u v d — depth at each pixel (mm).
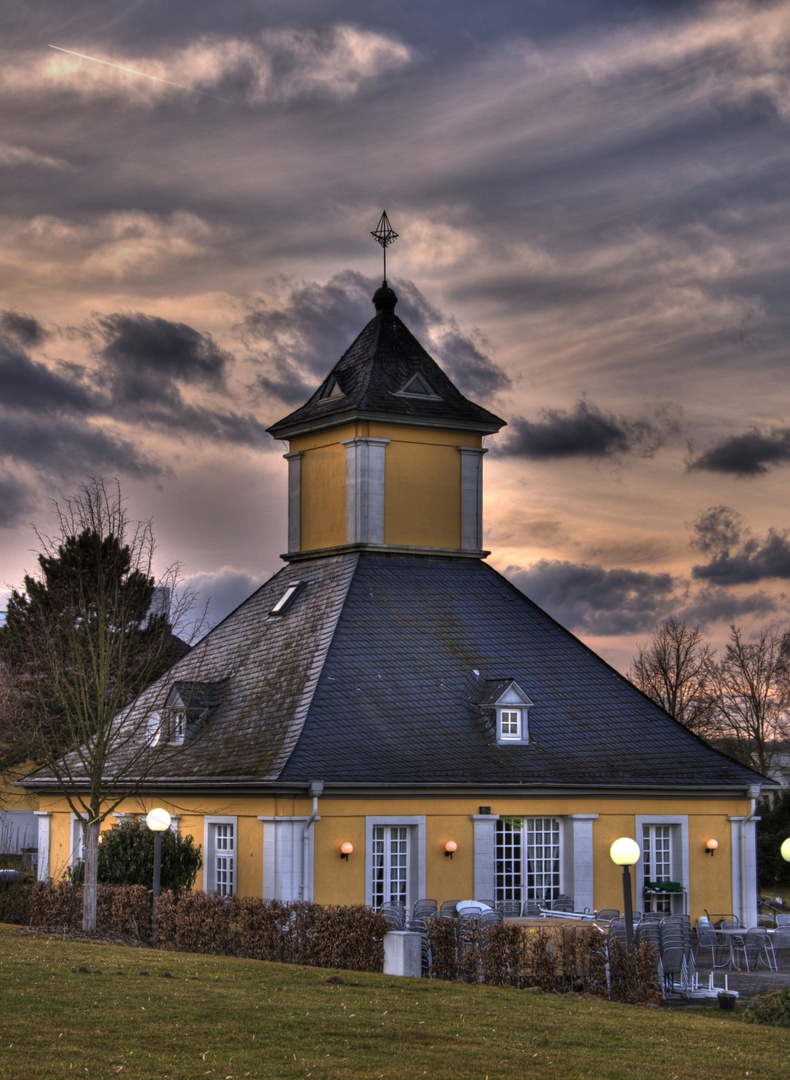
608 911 31688
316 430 43125
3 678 42281
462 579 41188
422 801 34594
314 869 33125
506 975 23656
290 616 40062
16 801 61375
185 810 36344
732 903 38188
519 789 35562
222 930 27328
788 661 70500
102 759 31047
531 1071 16156
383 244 45312
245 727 36438
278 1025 17906
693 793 37906
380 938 25094
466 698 36906
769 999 21703
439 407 42594
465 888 34875
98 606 33062
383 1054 16609
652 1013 20906
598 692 39094
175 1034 17078
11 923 34062
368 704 35562
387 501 41562
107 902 30797
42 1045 16172
